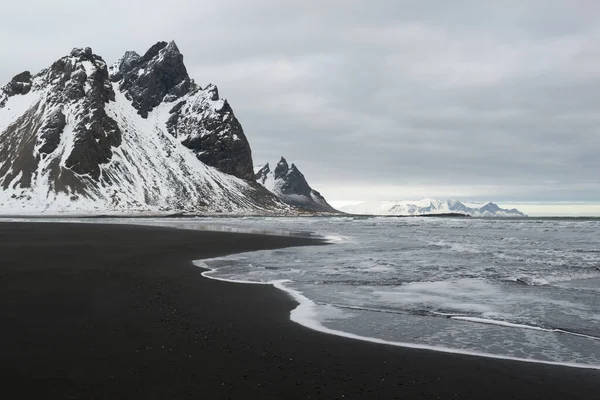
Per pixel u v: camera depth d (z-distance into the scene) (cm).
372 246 3684
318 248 3512
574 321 1225
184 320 1206
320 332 1109
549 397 729
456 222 11512
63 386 749
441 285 1802
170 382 773
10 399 696
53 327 1116
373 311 1345
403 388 763
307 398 715
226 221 11556
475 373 836
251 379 793
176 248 3400
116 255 2831
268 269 2288
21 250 3089
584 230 6569
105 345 976
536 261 2573
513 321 1228
